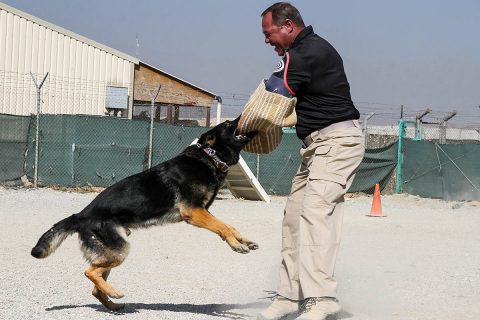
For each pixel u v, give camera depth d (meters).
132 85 27.80
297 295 5.54
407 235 11.76
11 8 26.78
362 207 17.03
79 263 8.10
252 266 8.21
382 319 5.59
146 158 18.62
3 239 9.75
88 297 6.33
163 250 9.35
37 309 5.74
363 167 20.47
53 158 18.12
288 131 19.47
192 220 5.74
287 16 5.32
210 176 5.81
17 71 27.03
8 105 26.97
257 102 5.31
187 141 19.05
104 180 18.38
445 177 19.75
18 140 18.09
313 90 5.28
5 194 16.16
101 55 27.66
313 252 5.20
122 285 6.95
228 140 5.79
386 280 7.44
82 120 18.16
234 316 5.69
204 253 9.17
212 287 6.95
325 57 5.22
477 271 8.12
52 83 27.34
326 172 5.27
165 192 5.75
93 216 5.72
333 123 5.32
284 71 5.22
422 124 23.38
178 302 6.23
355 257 9.09
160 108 28.55
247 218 13.48
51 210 13.59
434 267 8.39
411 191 20.58
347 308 6.00
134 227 5.80
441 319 5.62
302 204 5.55
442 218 15.05
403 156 20.81
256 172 19.31
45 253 5.69
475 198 19.19
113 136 18.39
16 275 7.22
